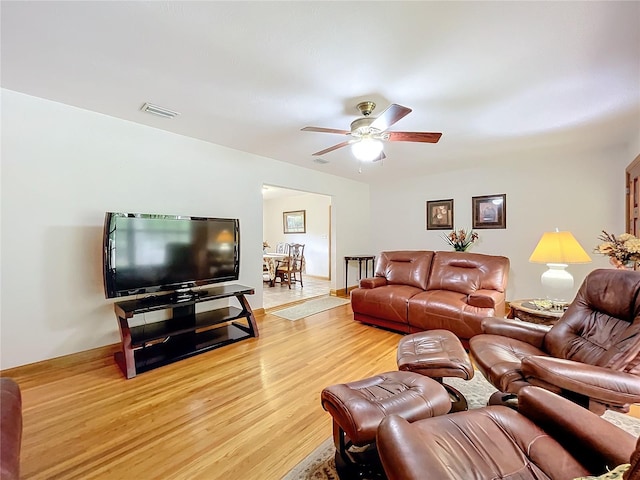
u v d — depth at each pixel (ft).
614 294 5.77
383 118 6.79
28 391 7.09
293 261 22.30
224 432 5.72
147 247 8.96
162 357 8.74
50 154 8.12
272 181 14.15
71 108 8.41
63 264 8.39
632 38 5.31
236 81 6.89
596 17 4.80
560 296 8.77
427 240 17.88
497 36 5.28
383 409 4.30
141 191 9.84
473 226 15.94
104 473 4.74
